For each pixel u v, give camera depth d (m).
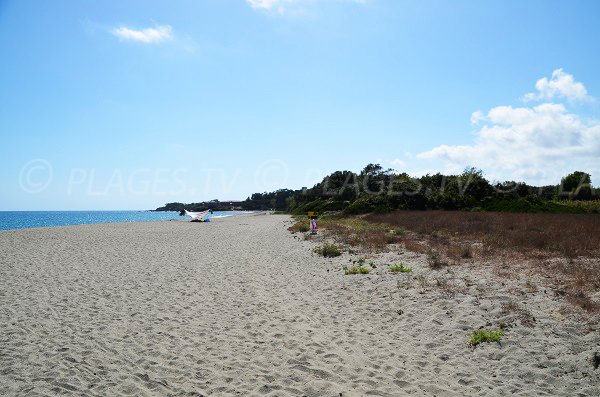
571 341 5.65
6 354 5.89
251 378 5.23
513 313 6.87
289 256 15.73
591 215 26.89
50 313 7.93
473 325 6.71
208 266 13.59
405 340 6.52
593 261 10.25
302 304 8.76
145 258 15.32
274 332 6.97
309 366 5.55
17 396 4.69
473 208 36.41
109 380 5.15
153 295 9.54
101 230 29.56
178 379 5.21
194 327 7.25
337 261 13.65
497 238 14.93
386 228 23.00
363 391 4.84
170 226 36.69
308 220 36.69
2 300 8.77
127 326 7.27
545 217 24.50
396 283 9.75
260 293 9.77
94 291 9.80
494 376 5.12
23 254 15.58
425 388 4.89
